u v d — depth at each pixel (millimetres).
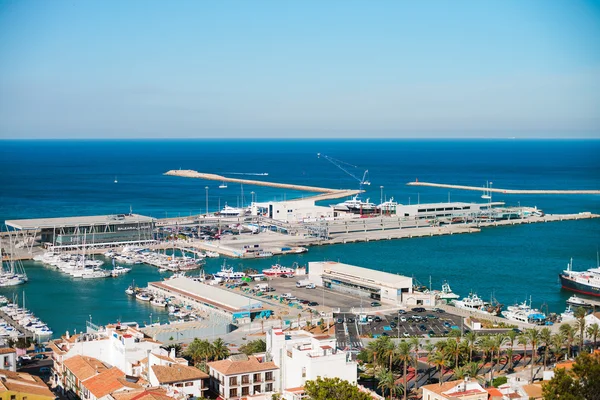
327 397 165625
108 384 186625
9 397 169000
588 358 159625
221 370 196500
